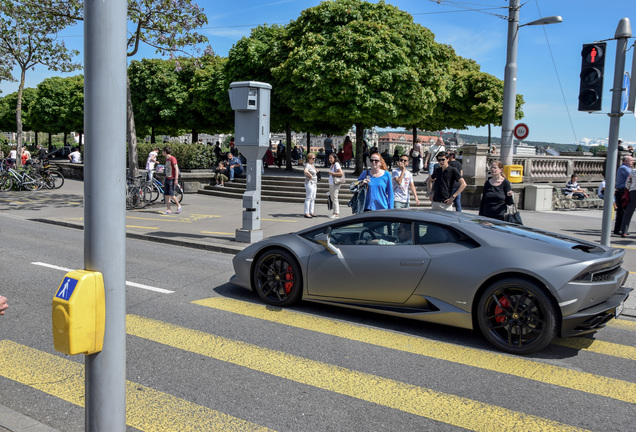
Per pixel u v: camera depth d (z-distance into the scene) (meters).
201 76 32.88
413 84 21.17
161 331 5.24
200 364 4.46
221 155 26.45
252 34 27.56
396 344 5.00
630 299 6.67
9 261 8.38
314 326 5.48
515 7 13.45
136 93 39.28
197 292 6.76
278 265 6.18
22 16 15.93
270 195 18.86
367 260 5.49
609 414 3.68
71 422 3.51
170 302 6.27
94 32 2.00
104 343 2.08
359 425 3.48
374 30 20.97
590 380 4.26
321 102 21.19
